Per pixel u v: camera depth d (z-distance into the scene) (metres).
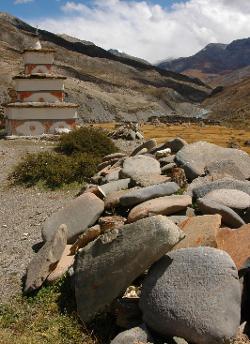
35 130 33.88
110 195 12.70
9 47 161.00
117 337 7.05
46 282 9.41
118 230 8.17
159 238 7.45
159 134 46.88
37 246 11.92
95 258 8.37
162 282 7.32
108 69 197.25
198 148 15.23
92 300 8.10
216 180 12.17
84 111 92.62
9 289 9.62
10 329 8.16
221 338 6.56
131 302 7.84
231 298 6.90
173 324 6.87
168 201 10.73
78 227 11.48
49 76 34.50
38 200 17.03
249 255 7.92
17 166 20.97
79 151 24.92
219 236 8.70
